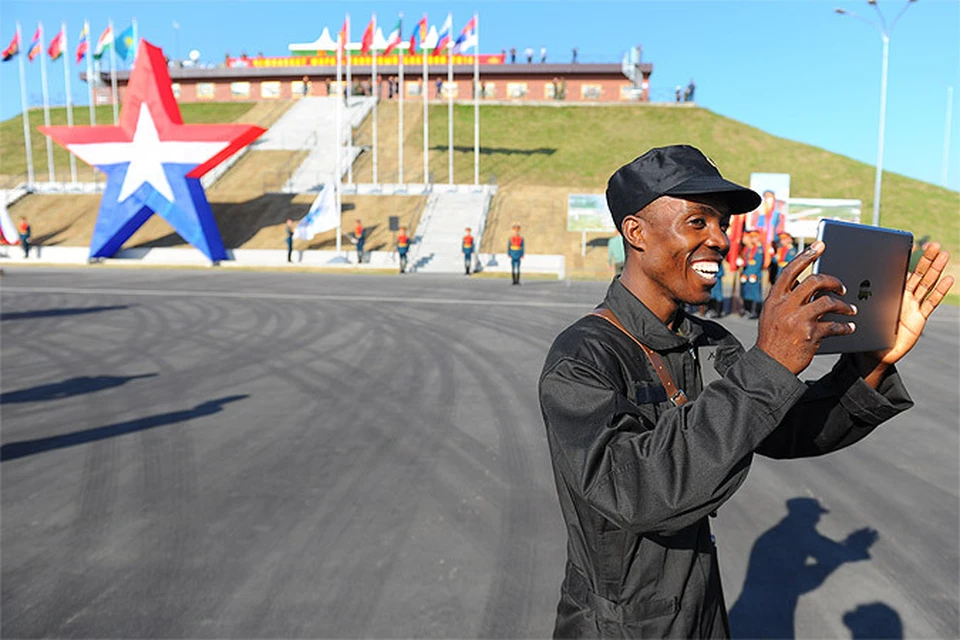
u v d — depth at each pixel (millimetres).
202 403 7406
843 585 3613
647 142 47469
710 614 1411
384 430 6395
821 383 1465
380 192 36906
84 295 17938
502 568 3779
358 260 29047
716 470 1037
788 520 4434
